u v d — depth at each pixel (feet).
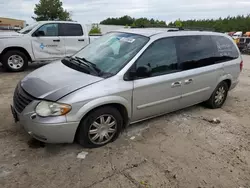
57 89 9.00
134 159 9.58
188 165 9.46
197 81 13.23
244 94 19.92
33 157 9.27
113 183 8.14
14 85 19.02
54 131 8.64
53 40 25.40
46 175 8.32
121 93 9.87
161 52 11.46
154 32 11.91
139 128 12.30
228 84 16.11
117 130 10.64
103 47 12.17
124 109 10.52
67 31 26.35
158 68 11.35
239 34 103.45
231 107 16.49
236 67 15.88
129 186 8.05
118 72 10.03
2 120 12.20
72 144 10.34
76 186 7.89
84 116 9.31
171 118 13.87
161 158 9.79
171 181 8.47
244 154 10.53
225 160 9.98
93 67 10.57
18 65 24.44
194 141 11.38
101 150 10.07
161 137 11.52
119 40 11.98
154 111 11.82
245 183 8.65
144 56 10.76
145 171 8.89
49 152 9.66
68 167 8.82
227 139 11.80
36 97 8.81
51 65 11.98
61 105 8.56
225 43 15.25
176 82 12.00
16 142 10.23
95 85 9.33
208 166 9.49
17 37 23.63
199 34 13.57
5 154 9.34
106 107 9.84
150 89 10.95
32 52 24.63
